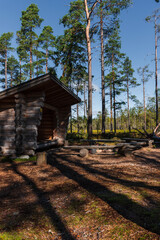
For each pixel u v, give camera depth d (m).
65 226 2.43
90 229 2.34
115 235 2.16
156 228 2.24
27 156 7.61
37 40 31.58
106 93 30.03
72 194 3.60
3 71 38.00
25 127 7.82
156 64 26.47
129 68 34.31
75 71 25.98
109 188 3.88
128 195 3.42
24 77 34.84
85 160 7.48
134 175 5.04
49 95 8.96
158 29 25.75
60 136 12.30
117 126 83.38
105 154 9.12
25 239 2.14
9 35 32.84
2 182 4.57
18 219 2.65
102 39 20.42
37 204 3.19
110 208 2.89
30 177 4.96
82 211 2.84
